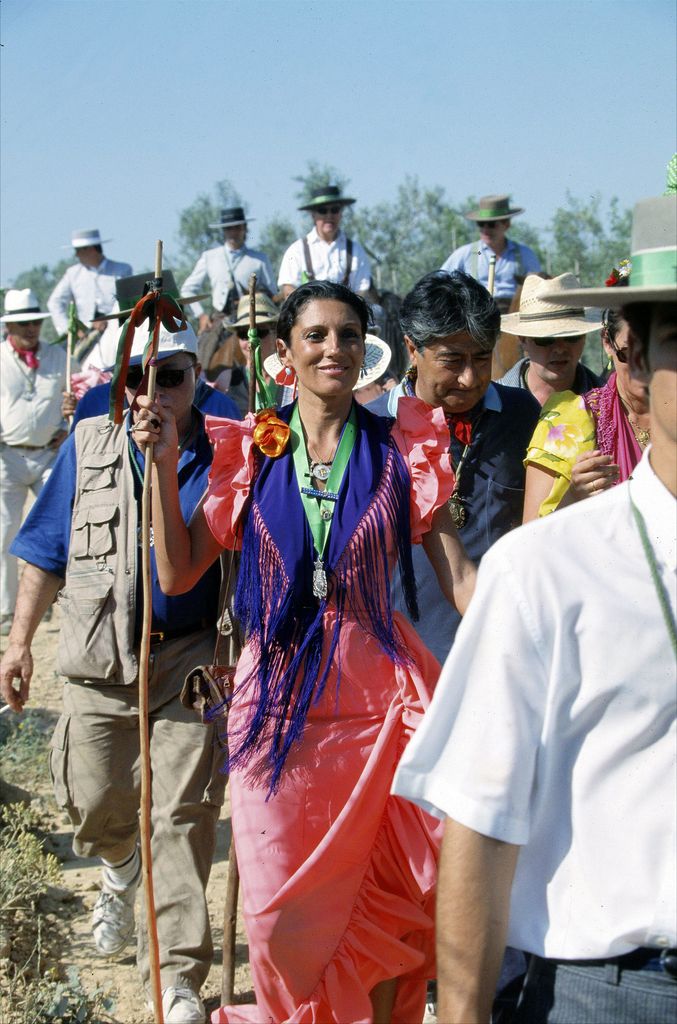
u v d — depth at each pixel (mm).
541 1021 2082
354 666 3314
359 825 3230
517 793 1995
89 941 5023
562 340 5020
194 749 4160
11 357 9977
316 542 3375
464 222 24656
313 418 3506
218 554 3645
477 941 2018
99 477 4305
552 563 1962
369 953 3221
